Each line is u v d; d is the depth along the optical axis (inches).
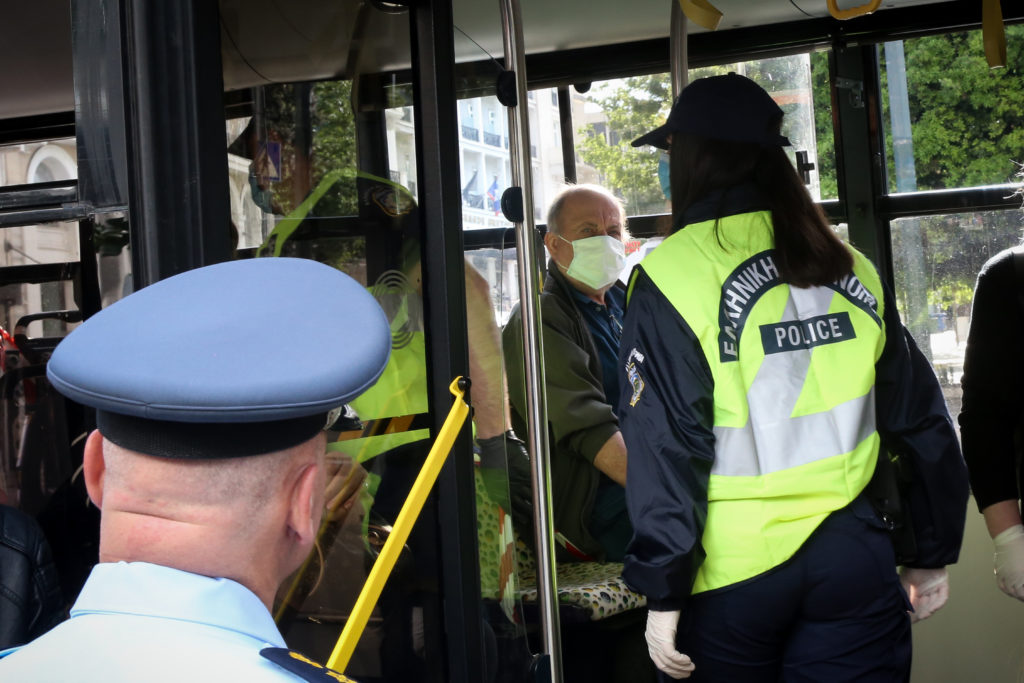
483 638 62.4
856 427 74.0
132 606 25.9
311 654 55.7
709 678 76.1
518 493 78.9
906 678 76.8
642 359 74.9
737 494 73.2
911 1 116.6
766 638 74.2
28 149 53.6
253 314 28.4
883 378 79.1
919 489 80.7
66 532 57.3
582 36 120.4
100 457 30.1
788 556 72.2
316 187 56.1
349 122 58.4
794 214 77.0
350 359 27.7
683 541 71.8
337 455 56.7
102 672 24.1
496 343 71.2
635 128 123.4
